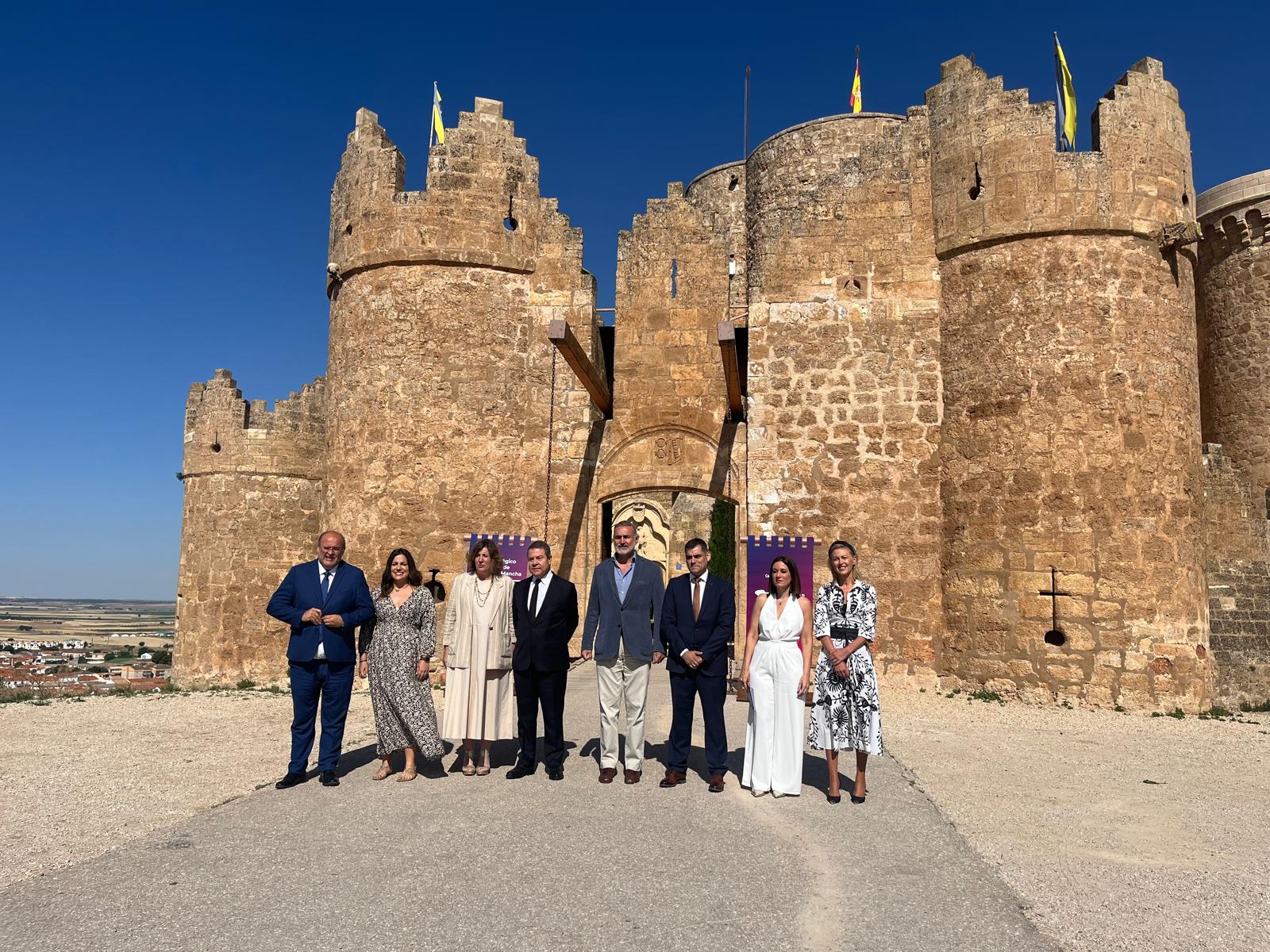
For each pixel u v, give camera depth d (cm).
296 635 720
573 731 966
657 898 464
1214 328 2005
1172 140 1370
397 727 727
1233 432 1945
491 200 1541
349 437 1522
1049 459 1275
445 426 1485
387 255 1521
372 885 478
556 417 1520
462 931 418
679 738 720
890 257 1445
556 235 1555
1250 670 1412
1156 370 1295
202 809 638
